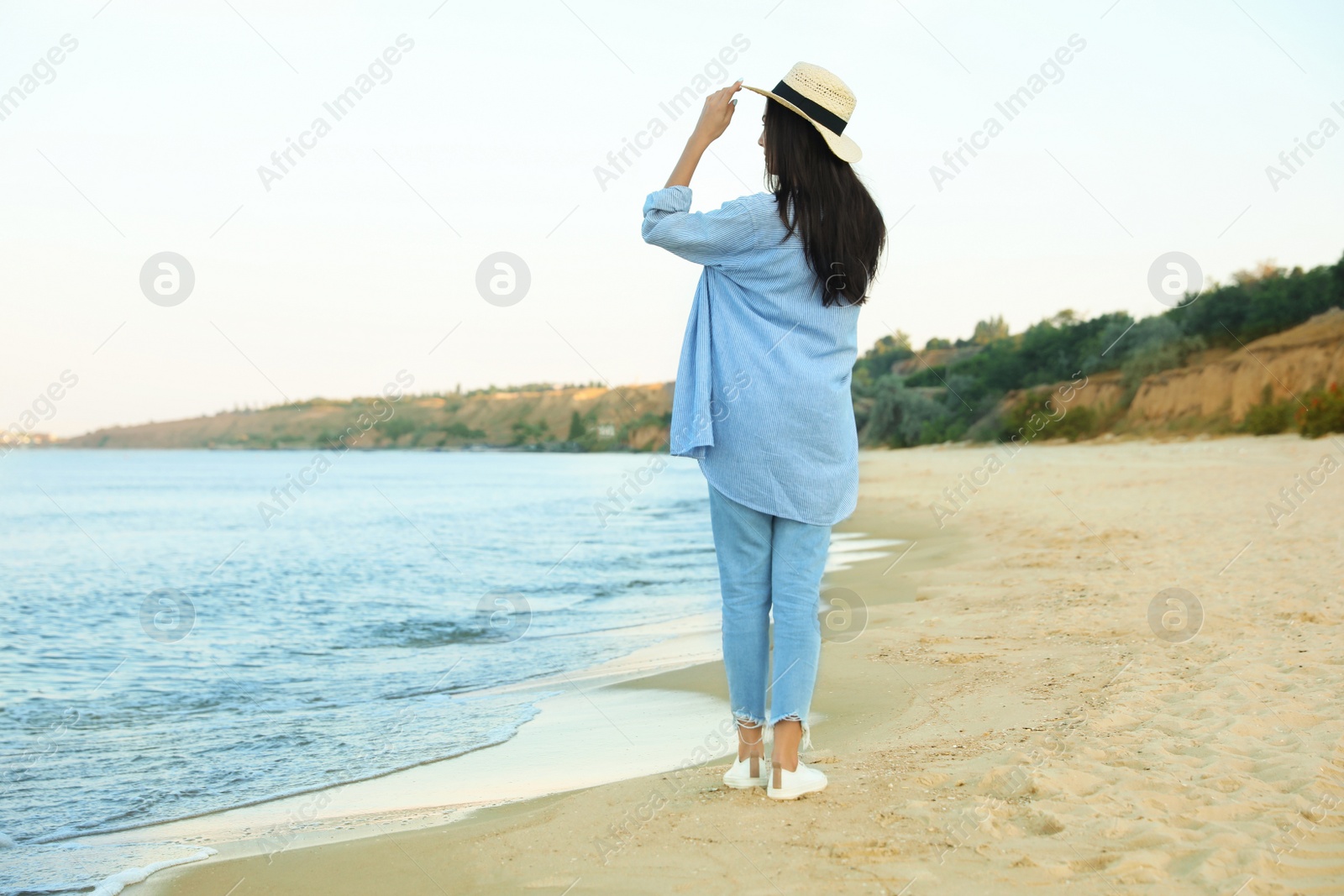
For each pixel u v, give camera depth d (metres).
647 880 2.04
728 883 1.98
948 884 1.91
